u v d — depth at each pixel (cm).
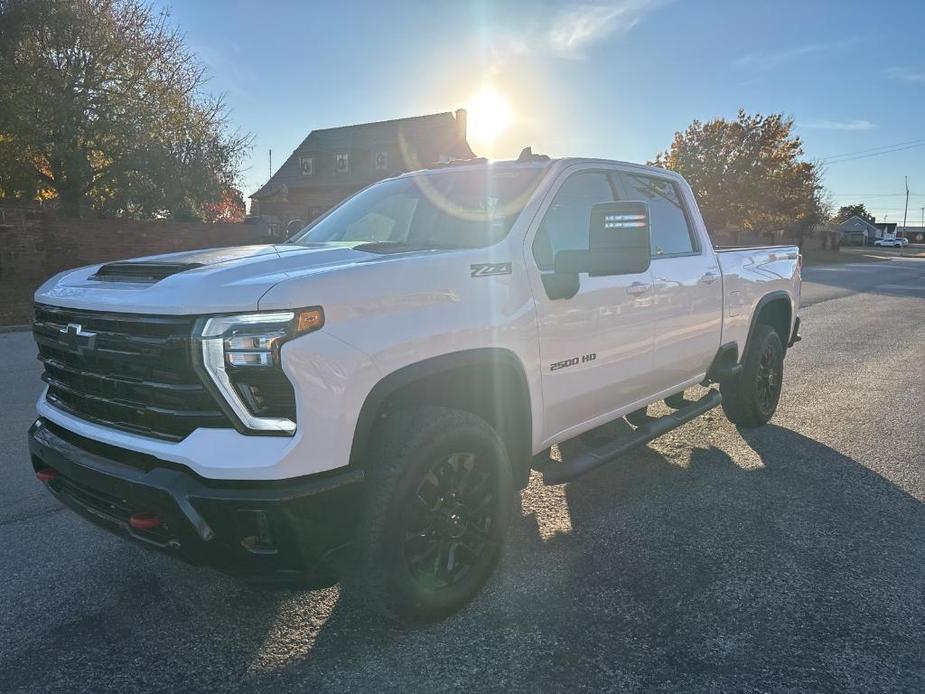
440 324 277
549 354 333
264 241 495
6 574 338
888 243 9300
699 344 463
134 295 251
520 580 328
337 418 241
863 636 280
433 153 4253
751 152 3581
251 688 254
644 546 362
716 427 576
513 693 249
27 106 1772
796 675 256
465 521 295
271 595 319
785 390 702
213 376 233
